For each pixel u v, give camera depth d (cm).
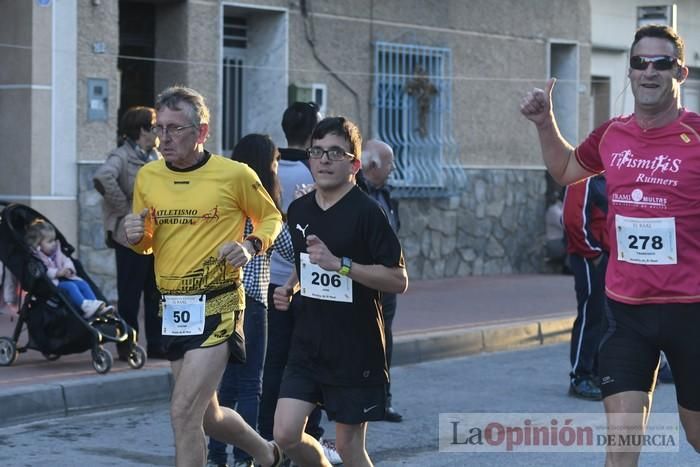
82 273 1255
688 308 675
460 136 2212
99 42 1652
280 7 1894
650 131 687
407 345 1466
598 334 1234
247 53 1939
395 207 1090
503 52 2280
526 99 723
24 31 1594
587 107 2464
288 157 927
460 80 2203
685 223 673
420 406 1204
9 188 1620
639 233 681
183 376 730
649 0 2700
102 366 1199
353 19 2009
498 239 2291
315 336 707
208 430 779
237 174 743
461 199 2217
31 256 1199
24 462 945
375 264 704
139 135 1266
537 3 2338
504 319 1692
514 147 2316
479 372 1409
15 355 1241
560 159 730
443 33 2164
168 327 741
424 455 1000
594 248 1209
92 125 1650
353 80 2017
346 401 705
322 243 696
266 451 810
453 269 2209
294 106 939
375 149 1065
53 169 1614
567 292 2039
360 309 702
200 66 1792
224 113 1920
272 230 757
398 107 2094
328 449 934
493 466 963
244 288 855
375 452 1008
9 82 1614
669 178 673
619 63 2666
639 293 682
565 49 2441
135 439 1036
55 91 1611
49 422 1094
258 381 873
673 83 678
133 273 1273
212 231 738
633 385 681
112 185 1241
